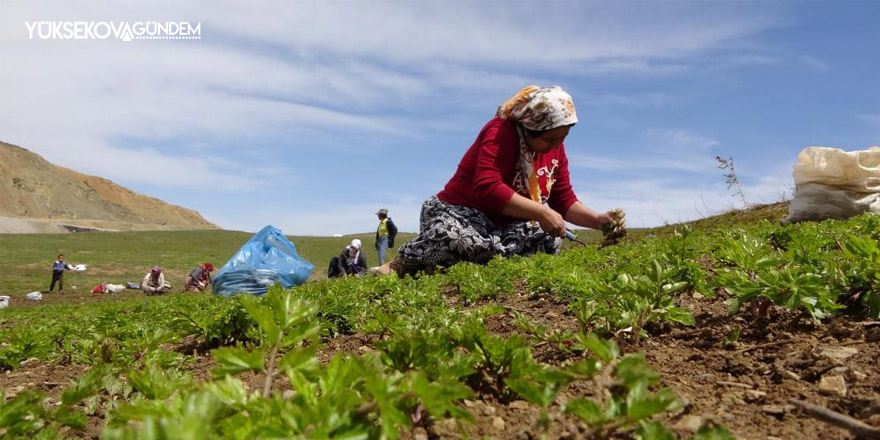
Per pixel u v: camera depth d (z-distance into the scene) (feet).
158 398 5.32
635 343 7.32
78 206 385.09
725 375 6.18
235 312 9.91
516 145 15.96
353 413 3.63
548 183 16.63
